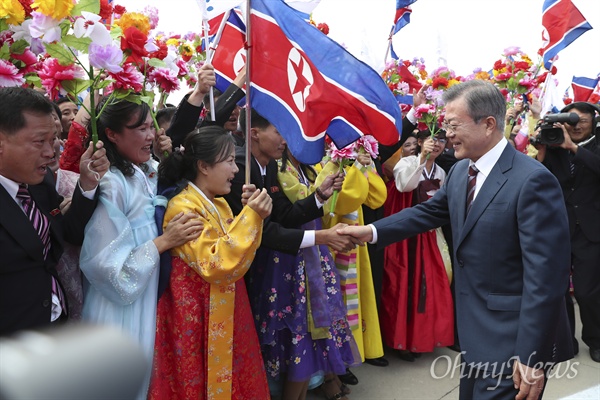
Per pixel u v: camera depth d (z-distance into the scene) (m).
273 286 2.67
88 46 1.77
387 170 3.87
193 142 2.15
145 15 2.12
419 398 3.22
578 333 4.44
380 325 3.76
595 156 3.74
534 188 1.88
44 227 1.81
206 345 2.07
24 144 1.64
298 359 2.65
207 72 2.36
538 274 1.82
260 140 2.59
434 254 3.72
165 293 2.09
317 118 2.24
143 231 2.05
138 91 1.97
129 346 0.34
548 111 4.11
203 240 2.03
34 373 0.31
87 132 2.09
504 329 1.93
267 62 2.24
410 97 3.83
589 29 3.99
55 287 1.86
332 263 2.94
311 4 2.46
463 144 2.02
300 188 2.77
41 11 1.70
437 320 3.69
